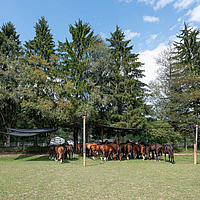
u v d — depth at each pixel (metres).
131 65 29.69
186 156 21.59
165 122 29.19
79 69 25.97
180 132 29.94
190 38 33.16
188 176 9.55
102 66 25.83
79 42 29.22
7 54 28.78
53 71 27.30
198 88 29.78
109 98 27.34
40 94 26.30
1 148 24.53
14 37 31.52
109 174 10.12
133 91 28.66
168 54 32.81
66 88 23.70
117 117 27.53
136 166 13.50
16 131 19.28
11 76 24.62
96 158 19.61
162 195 6.29
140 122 26.77
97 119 27.86
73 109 22.92
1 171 11.05
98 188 7.14
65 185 7.59
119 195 6.28
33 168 12.37
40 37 31.06
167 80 31.33
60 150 15.65
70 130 32.97
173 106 29.20
